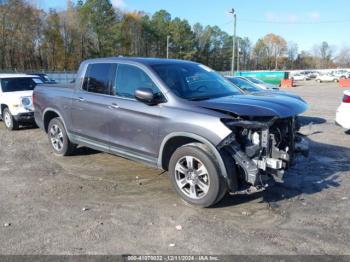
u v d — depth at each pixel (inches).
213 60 4658.0
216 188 182.5
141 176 244.7
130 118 219.5
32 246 154.2
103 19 3186.5
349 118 376.8
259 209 190.4
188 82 218.1
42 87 308.7
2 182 236.4
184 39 4072.3
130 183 231.1
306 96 1077.8
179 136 195.2
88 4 3132.4
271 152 187.3
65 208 193.5
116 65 238.1
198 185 190.2
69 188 223.5
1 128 451.2
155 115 204.8
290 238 159.9
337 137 384.2
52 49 2982.3
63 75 1841.8
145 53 3860.7
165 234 163.9
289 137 203.0
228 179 180.9
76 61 3102.9
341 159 289.7
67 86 281.6
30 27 2753.4
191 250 150.5
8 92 445.4
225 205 195.3
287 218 180.1
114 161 281.1
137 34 3700.8
